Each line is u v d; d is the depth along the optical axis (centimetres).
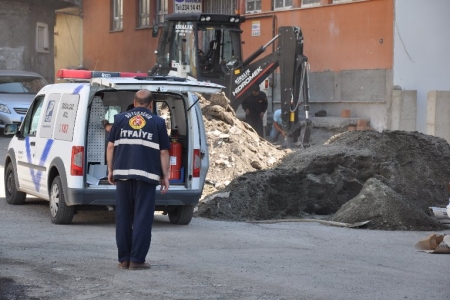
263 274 1634
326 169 2989
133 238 1642
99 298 1412
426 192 3017
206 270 1661
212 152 3189
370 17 4822
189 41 4459
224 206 2688
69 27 7550
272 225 2464
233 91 4362
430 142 3200
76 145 2191
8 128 2616
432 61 4750
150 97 1667
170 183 2280
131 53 6850
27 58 6425
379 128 4769
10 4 6306
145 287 1496
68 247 1905
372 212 2456
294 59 4184
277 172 2906
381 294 1477
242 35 5688
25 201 2745
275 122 4462
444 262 1834
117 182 1650
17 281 1527
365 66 4856
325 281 1579
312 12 5194
